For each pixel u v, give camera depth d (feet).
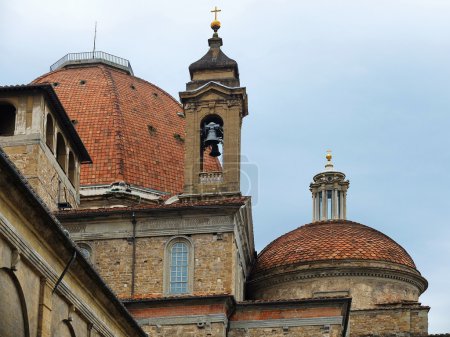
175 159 330.75
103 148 318.24
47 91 225.56
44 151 226.38
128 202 304.91
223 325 229.86
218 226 239.09
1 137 223.71
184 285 236.22
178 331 230.07
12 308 128.47
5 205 124.98
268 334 236.63
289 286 269.64
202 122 265.95
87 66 365.61
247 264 274.16
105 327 159.22
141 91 352.28
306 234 282.36
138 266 237.86
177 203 246.06
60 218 239.09
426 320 263.49
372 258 269.64
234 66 270.67
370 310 264.52
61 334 143.23
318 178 307.58
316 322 236.02
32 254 132.36
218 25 279.08
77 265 144.56
